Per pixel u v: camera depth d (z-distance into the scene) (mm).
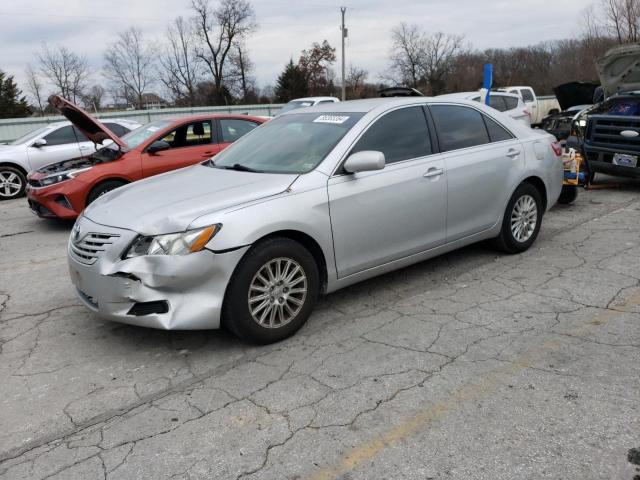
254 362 3590
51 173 7730
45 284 5441
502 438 2686
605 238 6066
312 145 4281
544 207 5773
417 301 4504
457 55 60906
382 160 3895
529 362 3406
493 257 5543
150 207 3711
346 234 4035
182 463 2631
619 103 8570
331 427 2848
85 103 62625
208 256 3398
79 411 3129
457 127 4957
